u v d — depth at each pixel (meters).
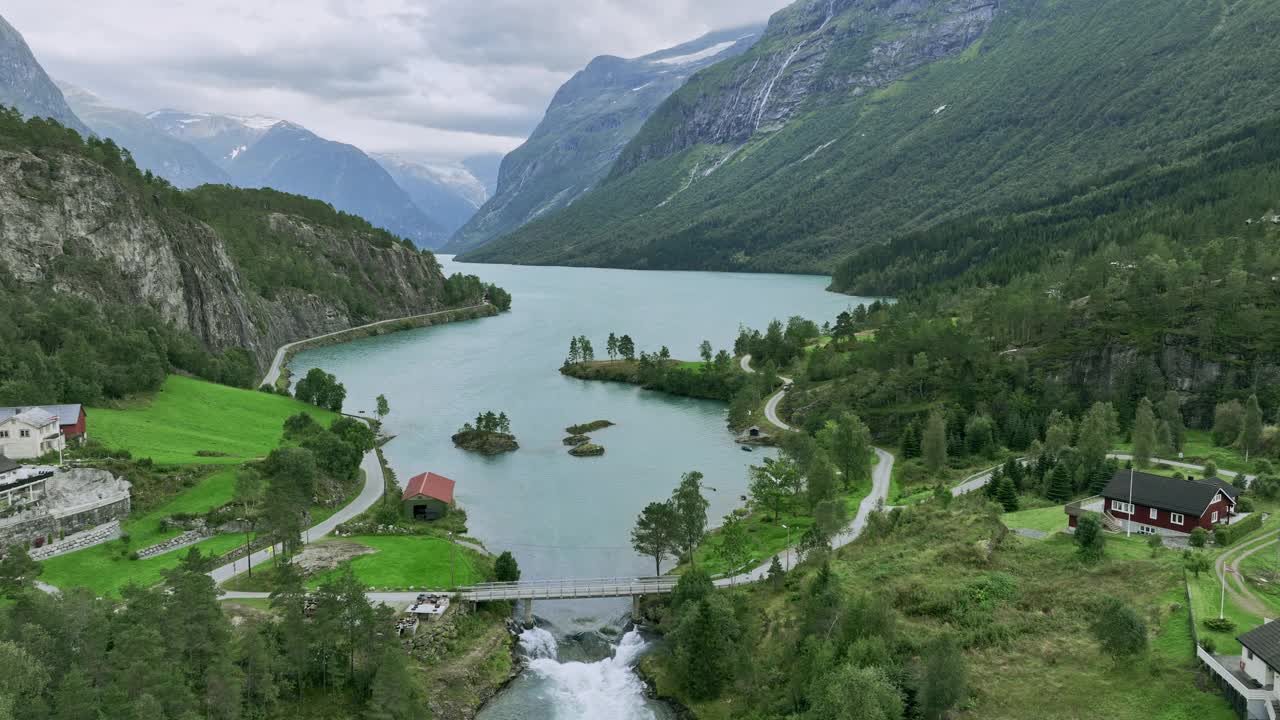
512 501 143.38
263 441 153.50
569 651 95.12
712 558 113.75
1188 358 171.38
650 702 85.12
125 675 64.00
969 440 157.62
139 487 115.38
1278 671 61.12
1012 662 77.38
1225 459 135.50
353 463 142.38
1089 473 127.88
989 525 105.38
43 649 66.56
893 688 71.06
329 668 79.19
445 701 82.56
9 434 113.88
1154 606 79.81
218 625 72.62
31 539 100.06
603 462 168.88
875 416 179.88
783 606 94.50
